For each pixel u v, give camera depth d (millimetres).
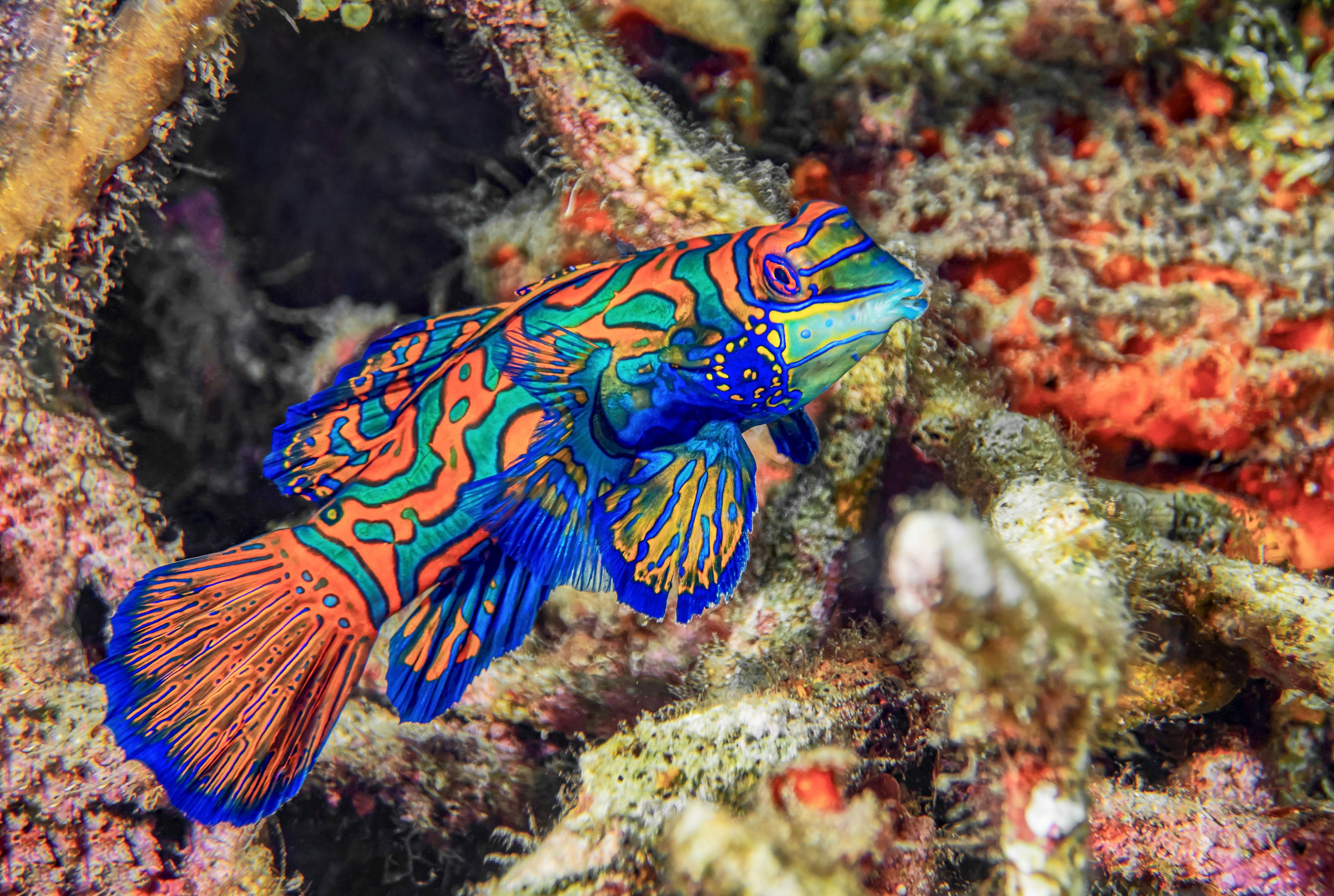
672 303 138
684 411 141
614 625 154
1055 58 155
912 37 156
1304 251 155
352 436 146
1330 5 150
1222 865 144
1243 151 155
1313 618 145
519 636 145
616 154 156
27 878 147
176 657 145
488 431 141
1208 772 154
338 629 146
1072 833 129
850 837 136
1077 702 128
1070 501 141
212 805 144
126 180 154
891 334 154
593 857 140
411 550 145
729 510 141
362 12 156
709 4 156
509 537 140
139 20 148
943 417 156
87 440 158
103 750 151
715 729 145
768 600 151
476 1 155
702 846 132
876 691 148
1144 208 157
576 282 140
